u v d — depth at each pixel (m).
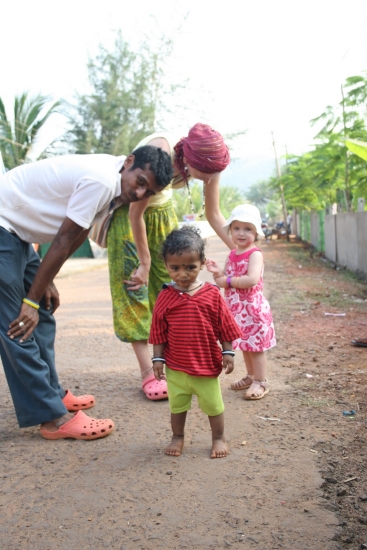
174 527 2.55
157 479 3.01
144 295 4.38
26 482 3.04
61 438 3.60
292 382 4.61
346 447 3.32
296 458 3.20
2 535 2.54
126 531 2.53
